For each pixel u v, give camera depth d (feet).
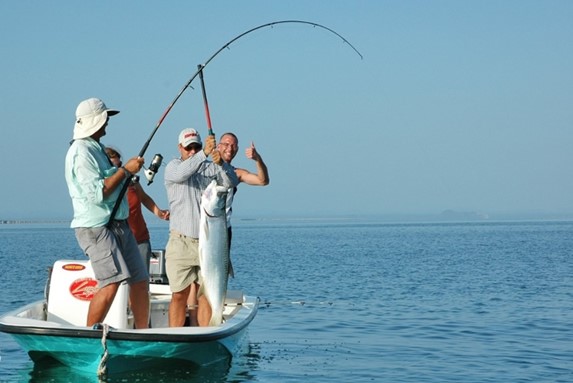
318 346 31.55
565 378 25.68
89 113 22.93
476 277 66.69
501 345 32.24
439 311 43.29
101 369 22.58
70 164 22.63
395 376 25.72
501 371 26.78
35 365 24.32
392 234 232.73
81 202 22.53
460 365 27.78
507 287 57.57
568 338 34.06
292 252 115.03
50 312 25.25
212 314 23.62
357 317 40.75
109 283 22.70
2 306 43.57
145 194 29.81
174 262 25.27
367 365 27.50
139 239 29.63
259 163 25.93
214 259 23.32
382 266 81.71
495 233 228.02
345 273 71.20
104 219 22.62
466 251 114.93
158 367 23.73
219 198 23.15
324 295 51.88
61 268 25.45
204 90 26.32
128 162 22.59
